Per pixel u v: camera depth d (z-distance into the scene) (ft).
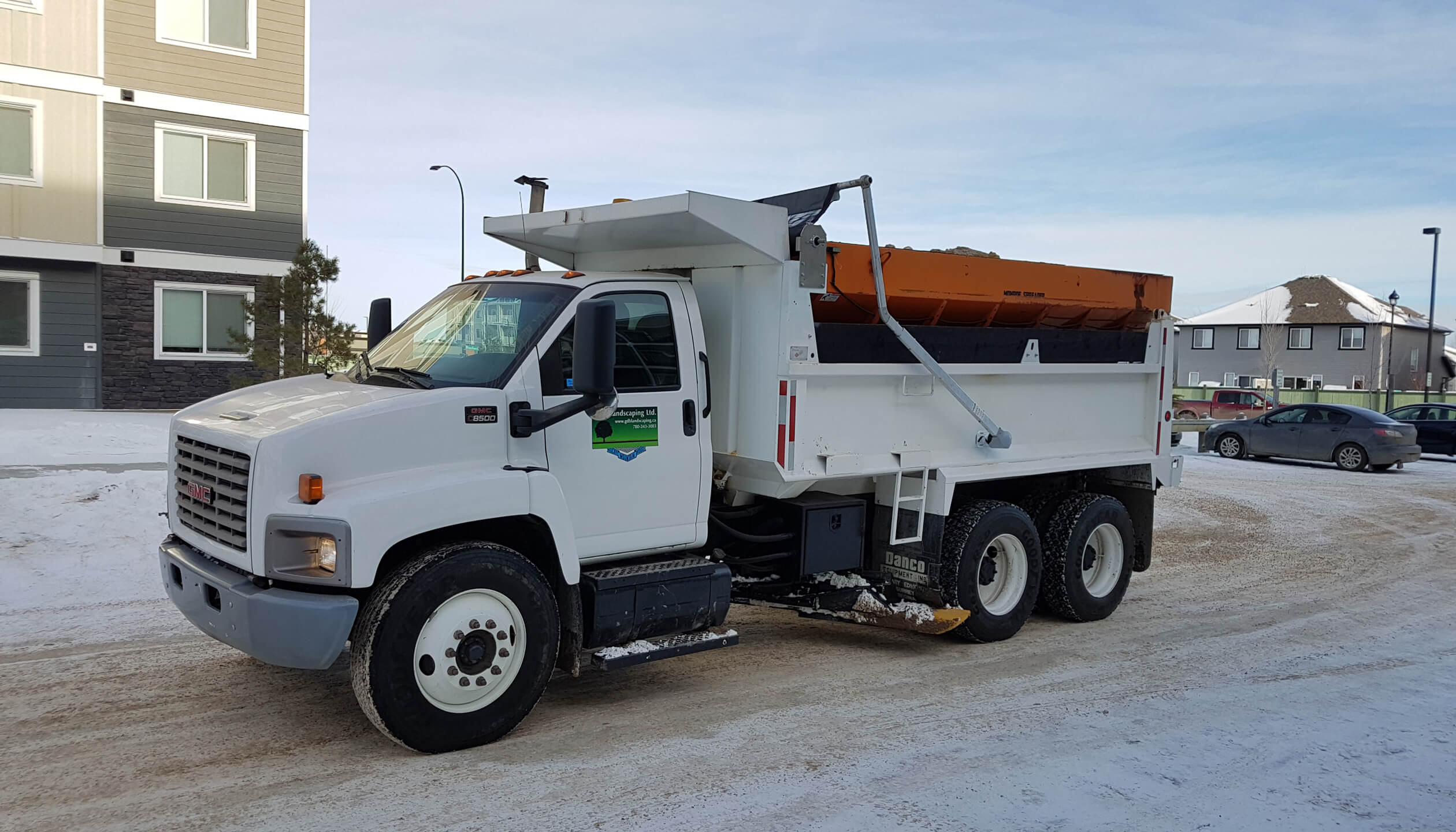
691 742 16.48
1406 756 16.83
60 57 61.72
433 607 15.24
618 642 17.72
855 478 22.85
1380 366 194.80
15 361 62.90
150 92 64.80
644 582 17.85
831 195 19.97
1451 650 23.86
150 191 65.57
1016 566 24.11
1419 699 20.02
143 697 17.72
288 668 19.51
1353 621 26.73
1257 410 110.52
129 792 13.89
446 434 15.83
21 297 62.95
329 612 14.37
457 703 15.67
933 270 21.95
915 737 17.10
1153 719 18.37
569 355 17.38
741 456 20.15
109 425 52.47
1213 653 23.17
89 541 27.68
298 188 70.90
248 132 68.54
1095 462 26.02
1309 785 15.52
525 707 16.29
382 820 13.20
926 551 22.74
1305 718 18.69
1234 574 33.14
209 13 66.49
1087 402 26.17
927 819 13.82
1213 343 212.64
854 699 19.12
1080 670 21.61
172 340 67.72
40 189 61.82
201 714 17.04
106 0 63.00
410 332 19.36
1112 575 26.43
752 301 19.88
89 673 18.92
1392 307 143.33
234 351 69.72
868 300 21.01
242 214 68.90
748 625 25.08
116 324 65.46
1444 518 46.75
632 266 22.36
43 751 15.24
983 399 23.67
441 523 15.21
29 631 21.27
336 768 14.94
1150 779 15.53
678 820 13.52
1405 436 68.03
